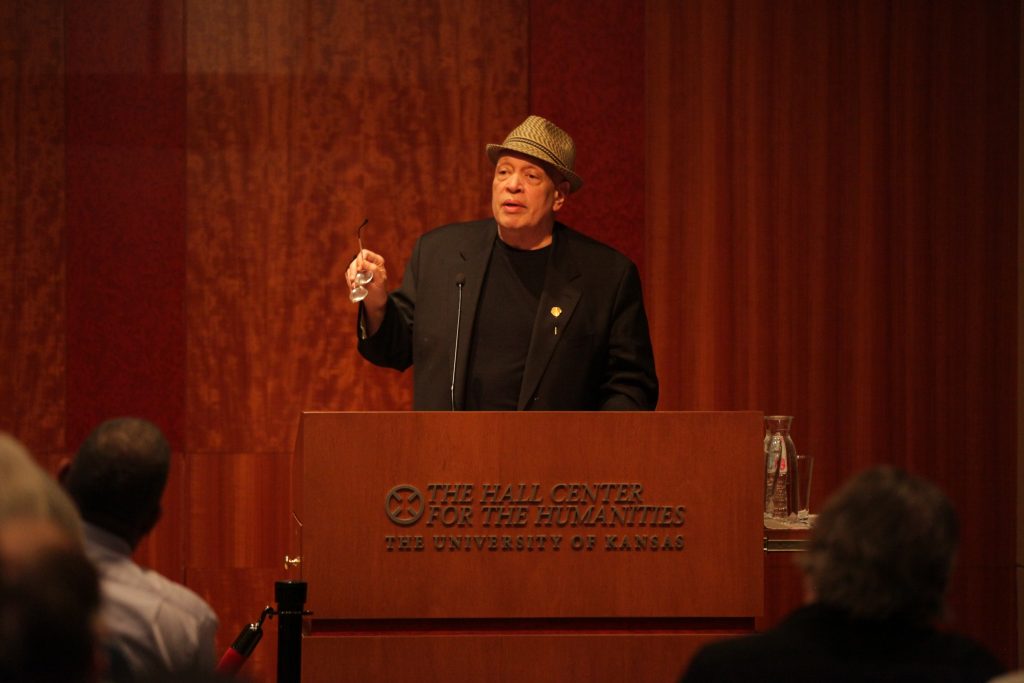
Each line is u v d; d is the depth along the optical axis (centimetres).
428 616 902
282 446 1620
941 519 565
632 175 1642
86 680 354
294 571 981
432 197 1631
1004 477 1673
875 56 1659
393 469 903
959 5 1661
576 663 916
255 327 1617
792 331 1658
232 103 1616
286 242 1620
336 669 901
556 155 1175
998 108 1662
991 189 1666
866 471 593
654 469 917
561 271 1154
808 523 1067
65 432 1606
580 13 1641
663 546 916
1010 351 1669
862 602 555
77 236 1606
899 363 1666
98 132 1606
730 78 1650
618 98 1642
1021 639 1666
